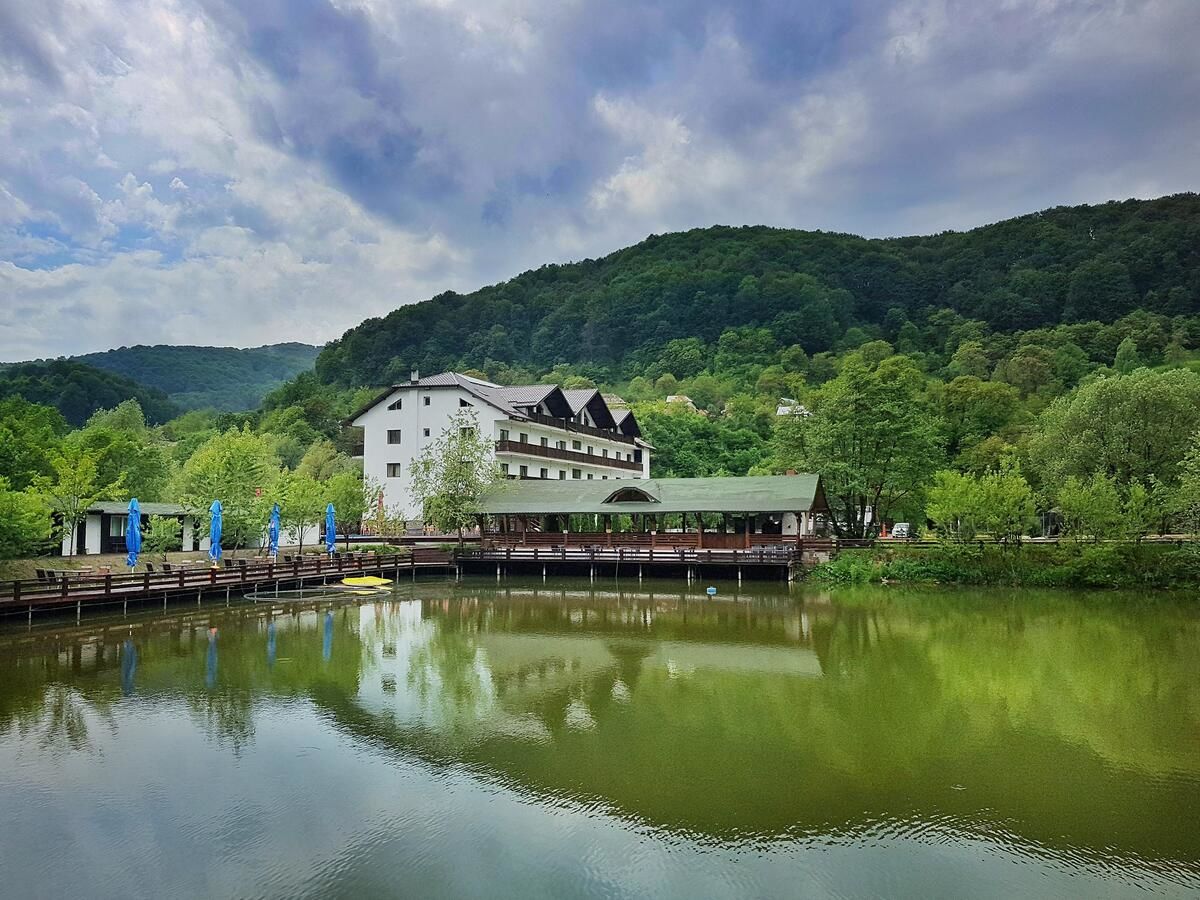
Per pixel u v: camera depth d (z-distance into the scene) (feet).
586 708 53.01
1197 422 134.62
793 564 131.23
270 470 161.89
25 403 168.86
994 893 29.78
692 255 504.43
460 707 53.21
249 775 40.81
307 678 60.95
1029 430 199.31
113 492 110.52
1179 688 58.90
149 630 81.92
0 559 87.20
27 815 36.01
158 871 31.09
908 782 40.19
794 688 58.70
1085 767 42.29
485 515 155.84
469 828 34.83
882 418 143.13
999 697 56.24
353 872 31.04
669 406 324.39
